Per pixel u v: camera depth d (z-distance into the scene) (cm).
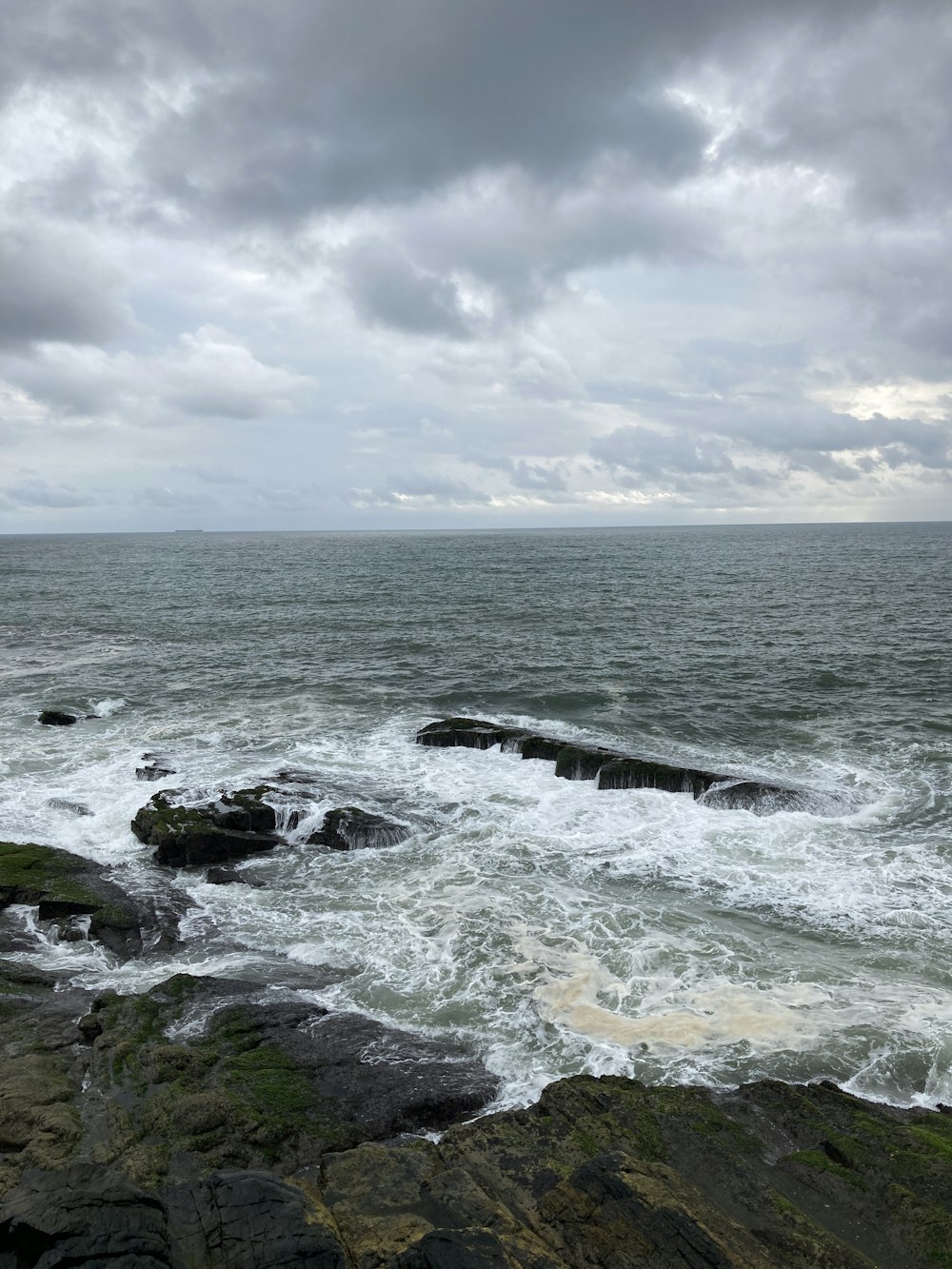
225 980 1316
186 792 2164
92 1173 774
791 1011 1238
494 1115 979
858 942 1462
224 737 2764
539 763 2445
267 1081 1044
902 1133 929
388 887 1711
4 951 1451
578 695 3300
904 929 1506
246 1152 920
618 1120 945
